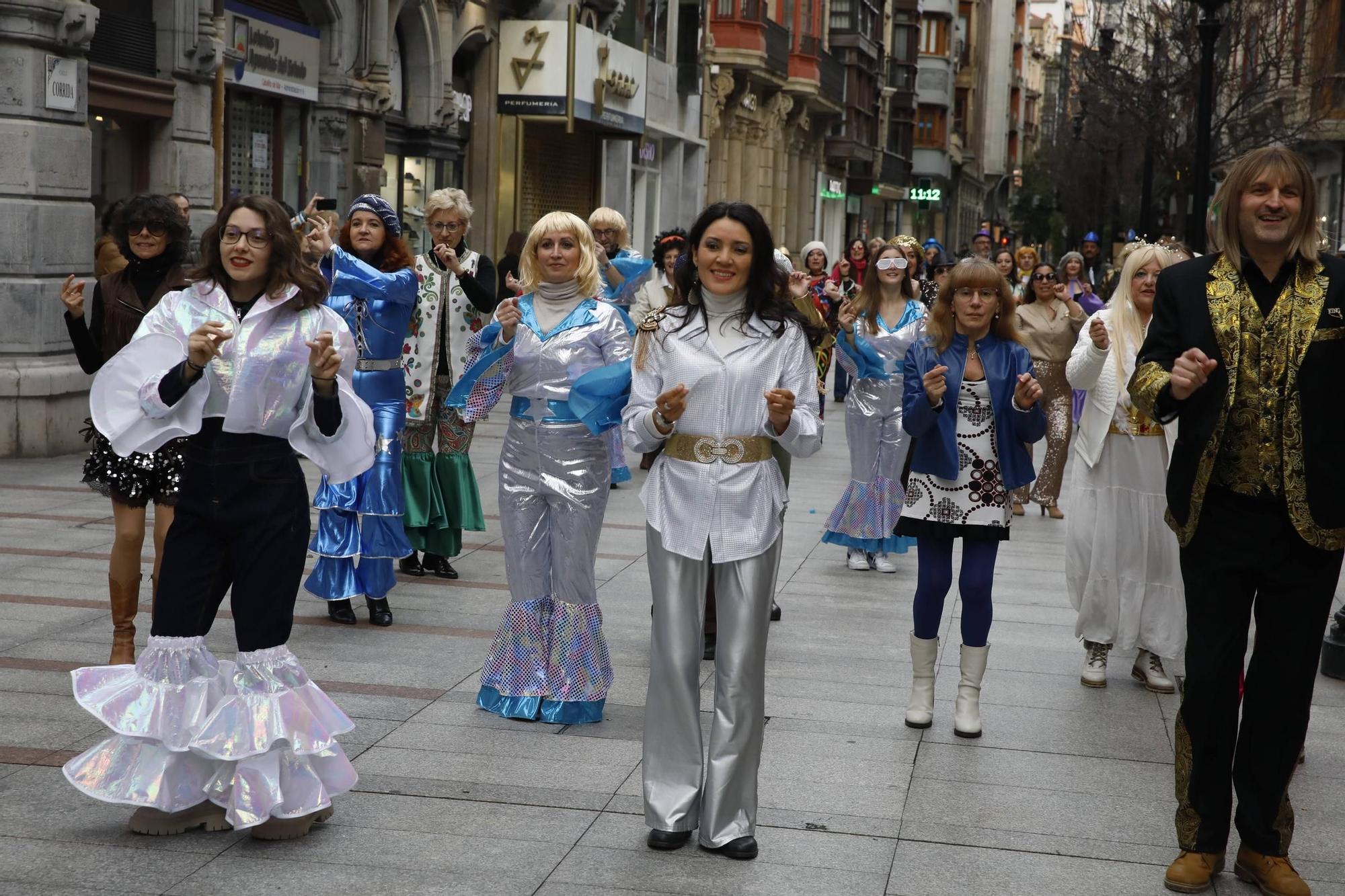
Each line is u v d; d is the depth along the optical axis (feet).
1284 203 13.85
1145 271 21.71
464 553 30.60
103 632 22.63
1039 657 23.81
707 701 20.49
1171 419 14.51
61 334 41.22
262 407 14.66
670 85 101.81
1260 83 89.15
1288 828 14.48
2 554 28.02
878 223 212.43
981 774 17.80
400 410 24.47
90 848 14.47
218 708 14.42
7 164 39.22
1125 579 21.74
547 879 14.12
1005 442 19.34
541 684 19.35
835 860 14.89
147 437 14.56
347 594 23.81
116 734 14.84
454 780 16.85
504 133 77.46
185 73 46.68
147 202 20.61
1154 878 14.73
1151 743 19.34
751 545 14.97
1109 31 93.66
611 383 16.66
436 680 21.08
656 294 35.09
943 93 241.96
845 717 20.04
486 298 26.63
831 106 148.46
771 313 15.48
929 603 19.56
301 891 13.64
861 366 29.91
